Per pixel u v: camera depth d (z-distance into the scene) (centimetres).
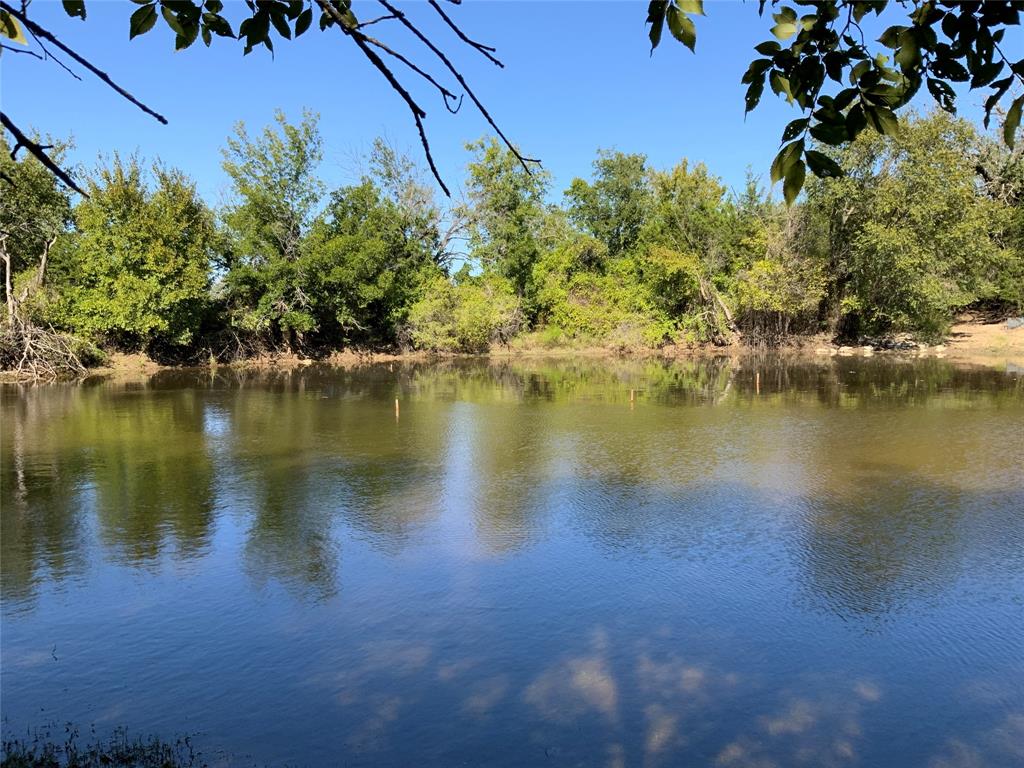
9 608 757
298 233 3934
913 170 3400
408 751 521
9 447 1524
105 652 666
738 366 3281
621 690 599
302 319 3766
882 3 221
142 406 2138
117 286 3156
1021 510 1041
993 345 3906
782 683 609
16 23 212
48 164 158
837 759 513
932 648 664
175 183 3362
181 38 223
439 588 798
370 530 988
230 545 934
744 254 4244
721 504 1087
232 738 536
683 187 4512
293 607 755
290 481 1238
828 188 3600
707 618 724
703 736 539
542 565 859
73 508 1090
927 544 913
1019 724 553
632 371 3161
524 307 4691
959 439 1528
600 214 5544
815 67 221
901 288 3650
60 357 3031
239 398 2325
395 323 4309
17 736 538
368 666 639
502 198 4641
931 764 508
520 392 2442
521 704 580
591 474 1275
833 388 2383
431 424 1795
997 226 3716
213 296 3762
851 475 1245
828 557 874
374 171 4491
